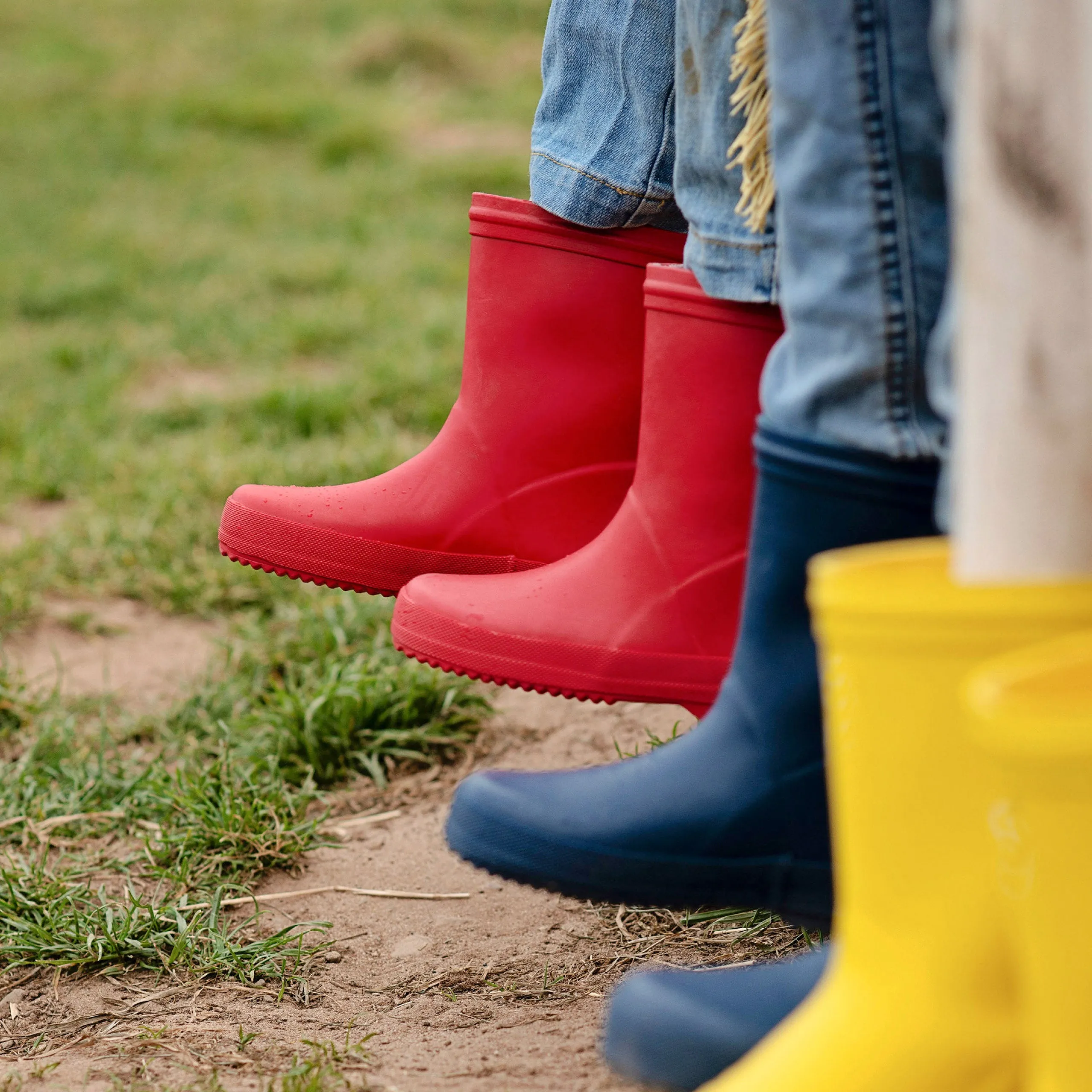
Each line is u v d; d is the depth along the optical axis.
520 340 3.84
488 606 3.38
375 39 30.55
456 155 22.81
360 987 3.99
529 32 33.88
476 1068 3.23
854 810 2.00
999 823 1.77
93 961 4.04
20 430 10.87
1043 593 1.76
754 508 2.64
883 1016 1.98
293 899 4.62
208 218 19.33
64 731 5.98
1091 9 1.71
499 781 2.75
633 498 3.33
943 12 2.05
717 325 3.10
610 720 5.86
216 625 7.53
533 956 4.08
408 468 3.97
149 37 34.12
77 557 8.27
